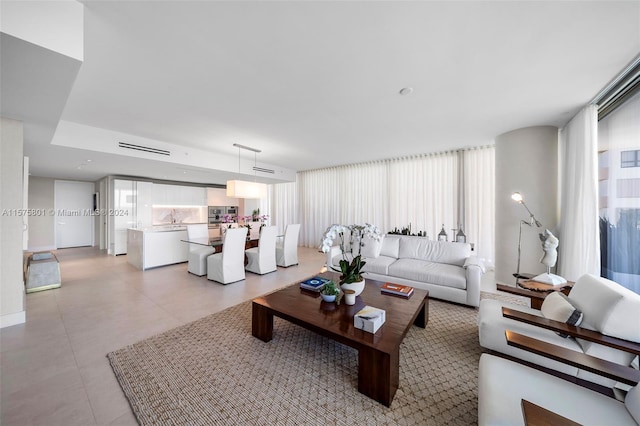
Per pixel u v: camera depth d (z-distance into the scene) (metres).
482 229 4.96
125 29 1.75
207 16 1.64
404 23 1.71
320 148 5.12
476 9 1.59
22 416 1.45
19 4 1.36
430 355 2.10
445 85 2.56
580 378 1.65
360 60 2.14
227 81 2.48
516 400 1.12
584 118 2.98
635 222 2.43
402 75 2.38
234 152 5.46
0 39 1.34
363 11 1.61
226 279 4.03
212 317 2.79
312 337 2.37
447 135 4.23
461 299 3.10
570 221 3.32
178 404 1.54
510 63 2.18
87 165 5.05
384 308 2.20
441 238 4.71
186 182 8.14
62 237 7.64
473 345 2.26
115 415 1.47
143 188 7.00
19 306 2.59
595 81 2.47
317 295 2.52
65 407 1.52
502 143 4.09
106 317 2.77
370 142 4.67
